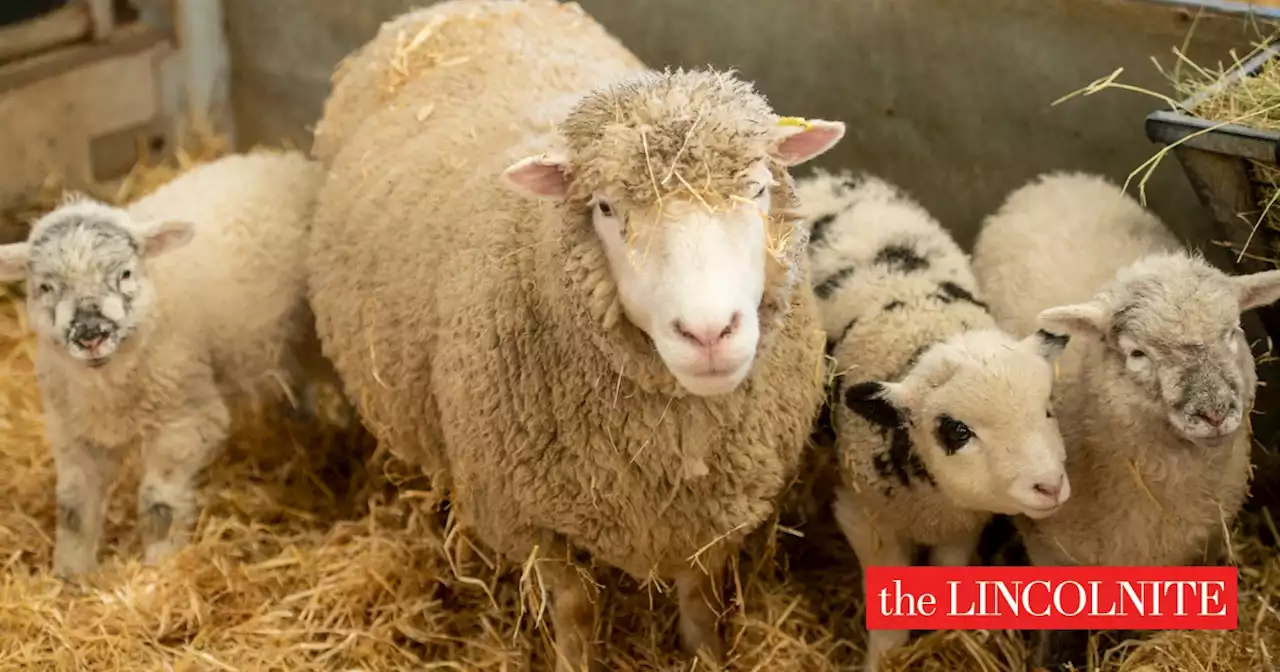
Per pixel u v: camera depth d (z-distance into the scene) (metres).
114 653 1.94
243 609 2.02
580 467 1.63
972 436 1.71
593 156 1.42
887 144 2.33
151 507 2.11
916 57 2.23
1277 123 1.76
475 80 1.97
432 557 2.05
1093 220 2.02
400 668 1.93
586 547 1.73
